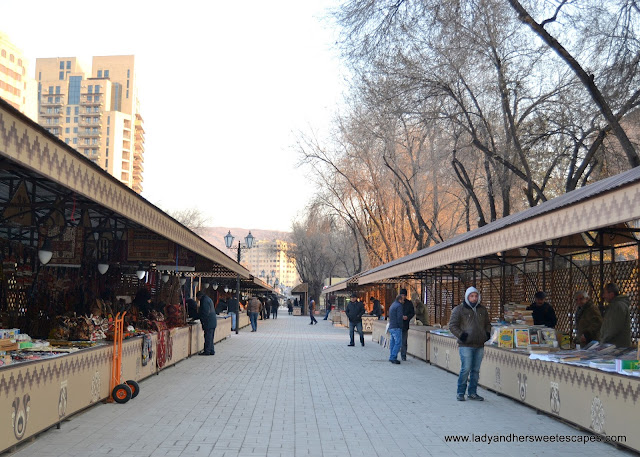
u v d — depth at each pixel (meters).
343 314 46.06
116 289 15.83
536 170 21.53
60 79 180.50
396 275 19.39
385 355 20.92
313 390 12.16
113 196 8.13
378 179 37.59
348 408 10.12
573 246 11.12
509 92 19.81
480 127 21.98
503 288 14.89
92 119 170.75
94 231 13.14
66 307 12.19
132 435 7.76
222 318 27.14
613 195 6.30
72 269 12.95
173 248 14.12
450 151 24.77
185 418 8.98
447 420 9.14
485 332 11.13
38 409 7.23
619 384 7.13
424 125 22.81
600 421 7.57
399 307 18.16
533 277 14.65
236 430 8.21
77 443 7.24
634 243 9.98
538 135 20.14
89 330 10.32
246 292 58.22
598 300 11.17
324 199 44.88
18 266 10.95
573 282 12.38
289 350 22.45
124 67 180.38
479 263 16.05
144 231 14.10
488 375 12.30
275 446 7.32
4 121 5.03
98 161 169.25
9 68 114.81
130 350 11.66
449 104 22.25
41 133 5.74
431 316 25.22
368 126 29.08
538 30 14.88
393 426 8.66
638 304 9.80
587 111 18.98
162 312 17.92
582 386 8.10
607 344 9.34
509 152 20.47
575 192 9.09
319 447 7.32
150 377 13.75
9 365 6.57
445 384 13.30
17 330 8.77
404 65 20.34
